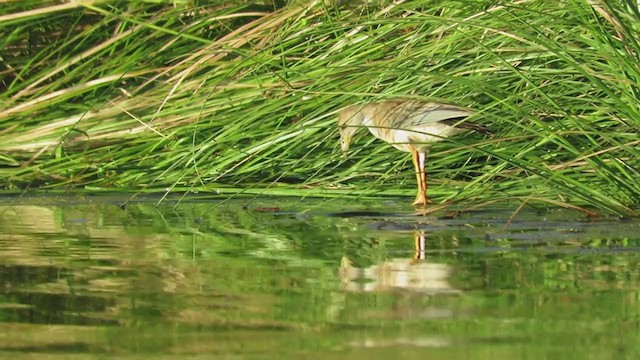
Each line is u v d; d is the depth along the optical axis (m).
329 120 12.69
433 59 11.90
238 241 10.00
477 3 11.91
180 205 12.68
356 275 8.34
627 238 9.84
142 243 9.95
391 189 12.51
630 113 10.75
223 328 6.88
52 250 9.60
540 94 11.22
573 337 6.60
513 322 6.94
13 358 6.28
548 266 8.61
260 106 12.87
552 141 11.59
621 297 7.55
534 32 11.84
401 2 12.70
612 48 10.95
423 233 10.30
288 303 7.47
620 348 6.38
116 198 13.28
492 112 12.05
